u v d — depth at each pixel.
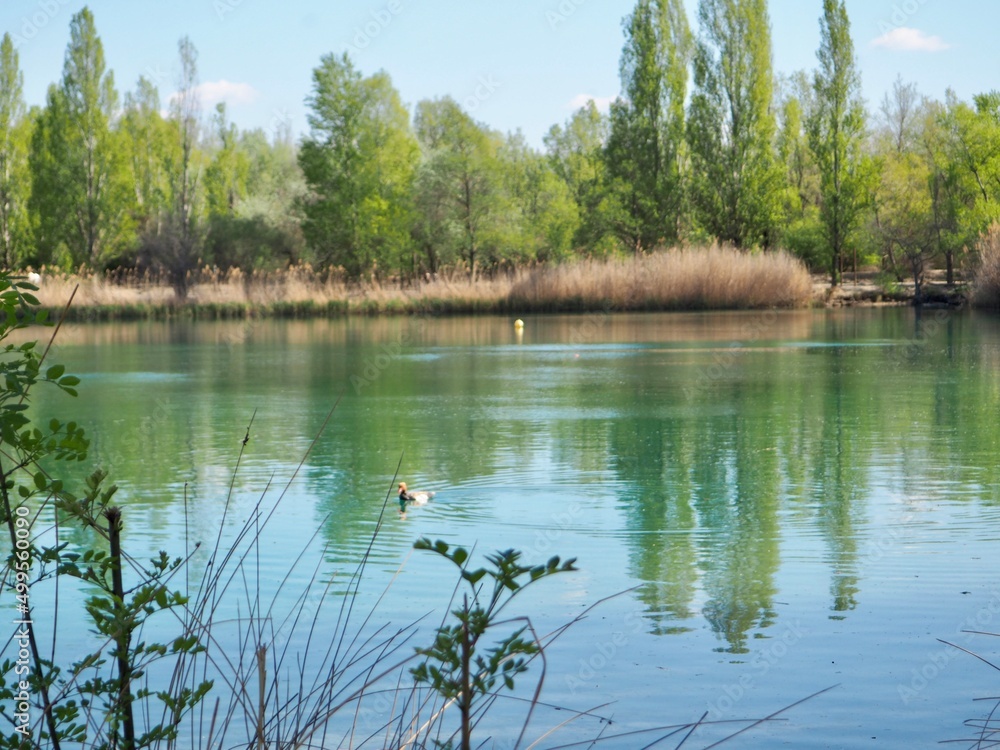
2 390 3.04
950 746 4.70
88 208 57.88
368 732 4.87
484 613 2.89
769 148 55.03
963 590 6.93
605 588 7.15
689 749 4.72
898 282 48.41
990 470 10.84
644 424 14.42
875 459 11.59
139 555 7.94
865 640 6.07
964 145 45.78
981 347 25.38
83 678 5.43
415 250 60.44
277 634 6.25
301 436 13.80
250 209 62.81
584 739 4.82
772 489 10.20
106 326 39.22
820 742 4.79
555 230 62.06
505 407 16.34
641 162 57.16
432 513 9.41
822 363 22.31
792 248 55.09
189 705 3.48
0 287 3.07
